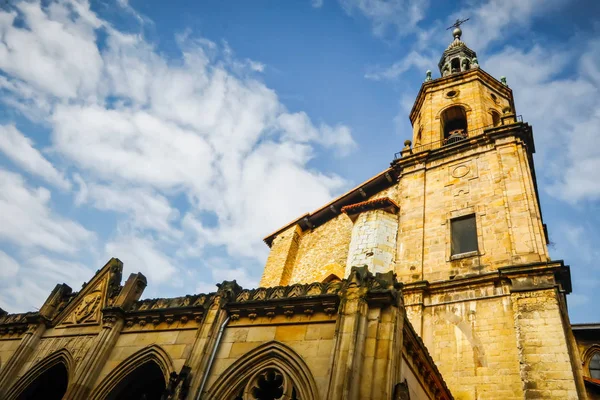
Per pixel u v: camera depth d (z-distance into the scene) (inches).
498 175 828.0
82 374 514.6
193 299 542.0
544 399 522.9
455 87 1166.3
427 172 957.8
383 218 903.7
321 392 371.9
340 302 413.7
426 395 476.1
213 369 441.1
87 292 652.7
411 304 713.6
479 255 733.3
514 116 925.2
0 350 647.1
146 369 518.0
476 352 615.2
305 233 1175.6
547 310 590.6
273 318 459.8
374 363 362.0
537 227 709.9
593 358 818.2
